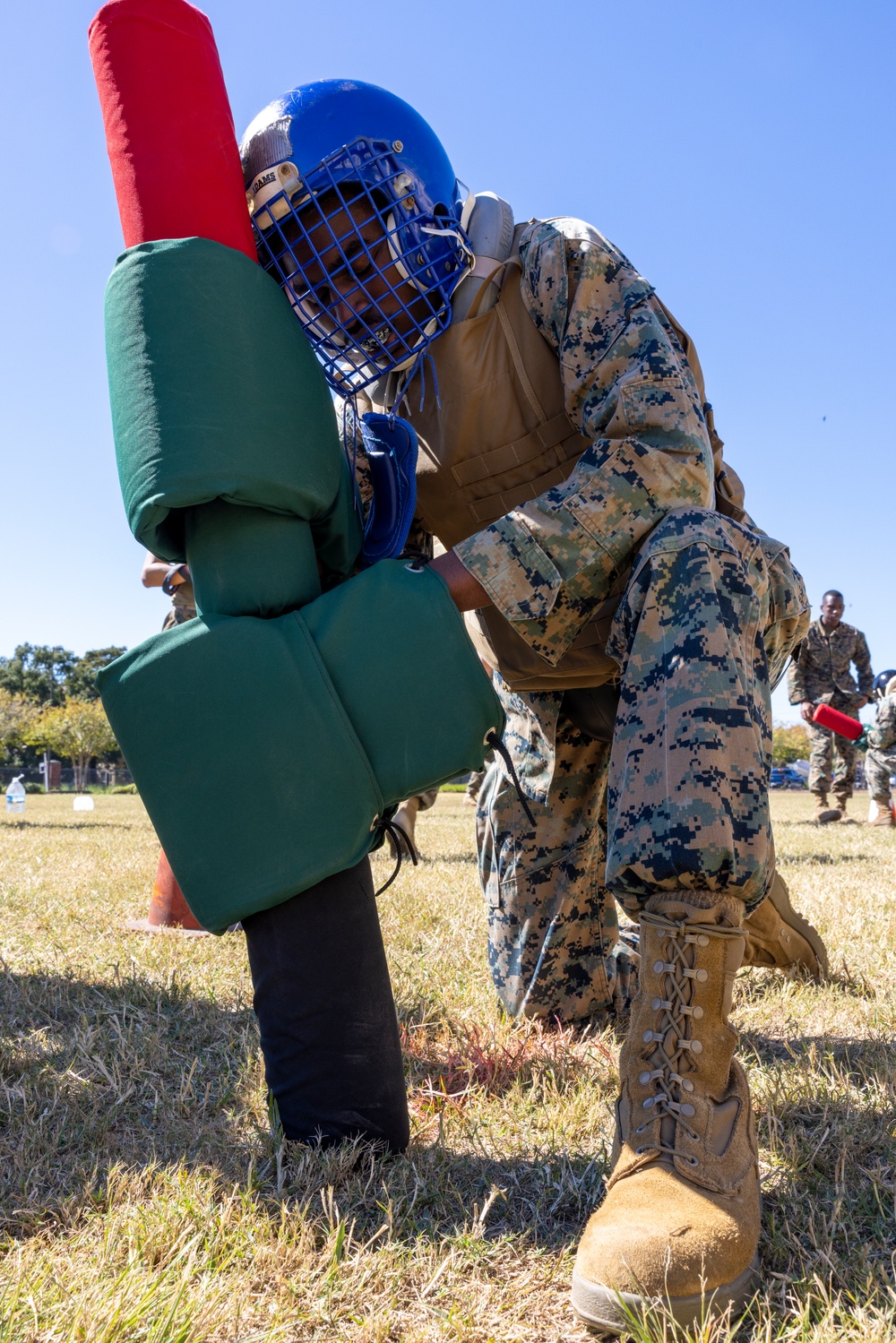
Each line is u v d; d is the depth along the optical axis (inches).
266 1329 39.8
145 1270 42.6
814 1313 40.7
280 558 55.4
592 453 60.0
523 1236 47.3
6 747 2522.1
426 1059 73.1
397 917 131.0
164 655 52.8
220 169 57.0
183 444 52.5
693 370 68.7
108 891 157.6
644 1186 45.0
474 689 54.3
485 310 68.1
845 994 91.6
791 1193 50.9
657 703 52.2
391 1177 52.1
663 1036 49.2
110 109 57.2
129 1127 60.2
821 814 412.5
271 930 54.9
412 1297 42.8
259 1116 60.4
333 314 62.9
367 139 59.4
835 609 401.7
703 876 49.3
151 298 54.1
